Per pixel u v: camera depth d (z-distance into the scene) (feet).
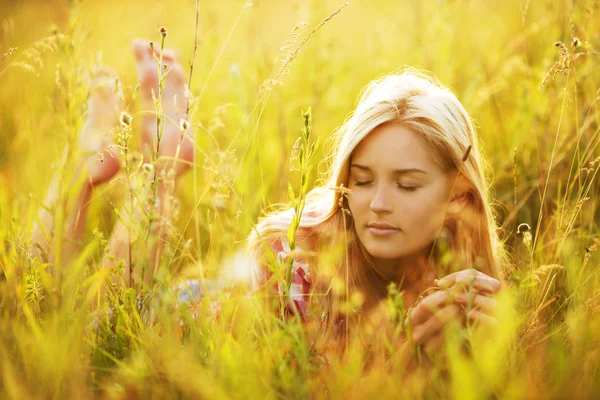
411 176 5.68
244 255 6.12
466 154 5.42
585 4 8.32
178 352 4.45
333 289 5.95
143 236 5.24
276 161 10.07
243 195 7.51
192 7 15.02
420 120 5.76
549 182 7.98
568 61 6.33
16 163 8.57
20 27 12.09
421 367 4.74
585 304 5.36
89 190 7.68
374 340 5.31
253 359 4.54
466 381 4.13
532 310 5.48
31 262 5.45
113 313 5.26
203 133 10.77
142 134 8.33
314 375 4.76
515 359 4.73
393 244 5.74
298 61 11.77
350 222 6.38
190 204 9.40
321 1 11.28
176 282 5.63
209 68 11.74
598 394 4.49
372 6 16.34
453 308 4.97
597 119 7.57
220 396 4.14
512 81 10.64
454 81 10.71
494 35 13.08
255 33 11.17
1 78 11.17
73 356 4.47
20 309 5.10
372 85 7.13
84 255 5.05
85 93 4.99
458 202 6.17
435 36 11.24
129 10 16.30
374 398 4.28
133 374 4.42
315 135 10.41
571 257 6.16
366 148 5.75
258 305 5.08
